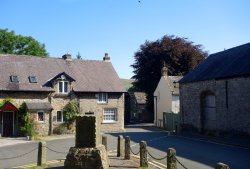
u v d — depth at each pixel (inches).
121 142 638.5
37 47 2014.0
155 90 1784.0
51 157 681.0
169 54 1859.0
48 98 1266.0
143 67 1907.0
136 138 1035.3
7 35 1909.4
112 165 533.6
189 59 1881.2
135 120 2240.4
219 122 1004.6
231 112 944.9
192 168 528.4
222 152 699.4
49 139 1103.0
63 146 890.1
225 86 974.4
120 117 1416.1
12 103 1161.4
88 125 504.1
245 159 601.0
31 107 1184.2
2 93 1186.0
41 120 1234.6
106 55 1573.6
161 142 908.6
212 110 1068.5
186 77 1235.9
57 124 1269.7
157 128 1558.8
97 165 486.3
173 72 1877.5
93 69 1481.3
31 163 609.6
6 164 606.5
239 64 954.1
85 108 1341.0
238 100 914.1
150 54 1909.4
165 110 1631.4
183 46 1903.3
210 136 1025.5
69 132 1290.6
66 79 1306.6
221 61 1123.3
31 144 955.3
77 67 1449.3
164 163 573.0
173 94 1561.3
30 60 1364.4
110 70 1518.2
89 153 490.0
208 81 1066.1
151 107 1930.4
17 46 1964.8
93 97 1363.2
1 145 933.2
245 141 858.8
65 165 495.5
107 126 1384.1
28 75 1278.3
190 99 1185.4
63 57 1478.8
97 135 514.0
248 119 872.3
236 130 920.3
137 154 671.8
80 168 486.6
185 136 1085.1
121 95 1429.6
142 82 1923.0
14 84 1213.7
